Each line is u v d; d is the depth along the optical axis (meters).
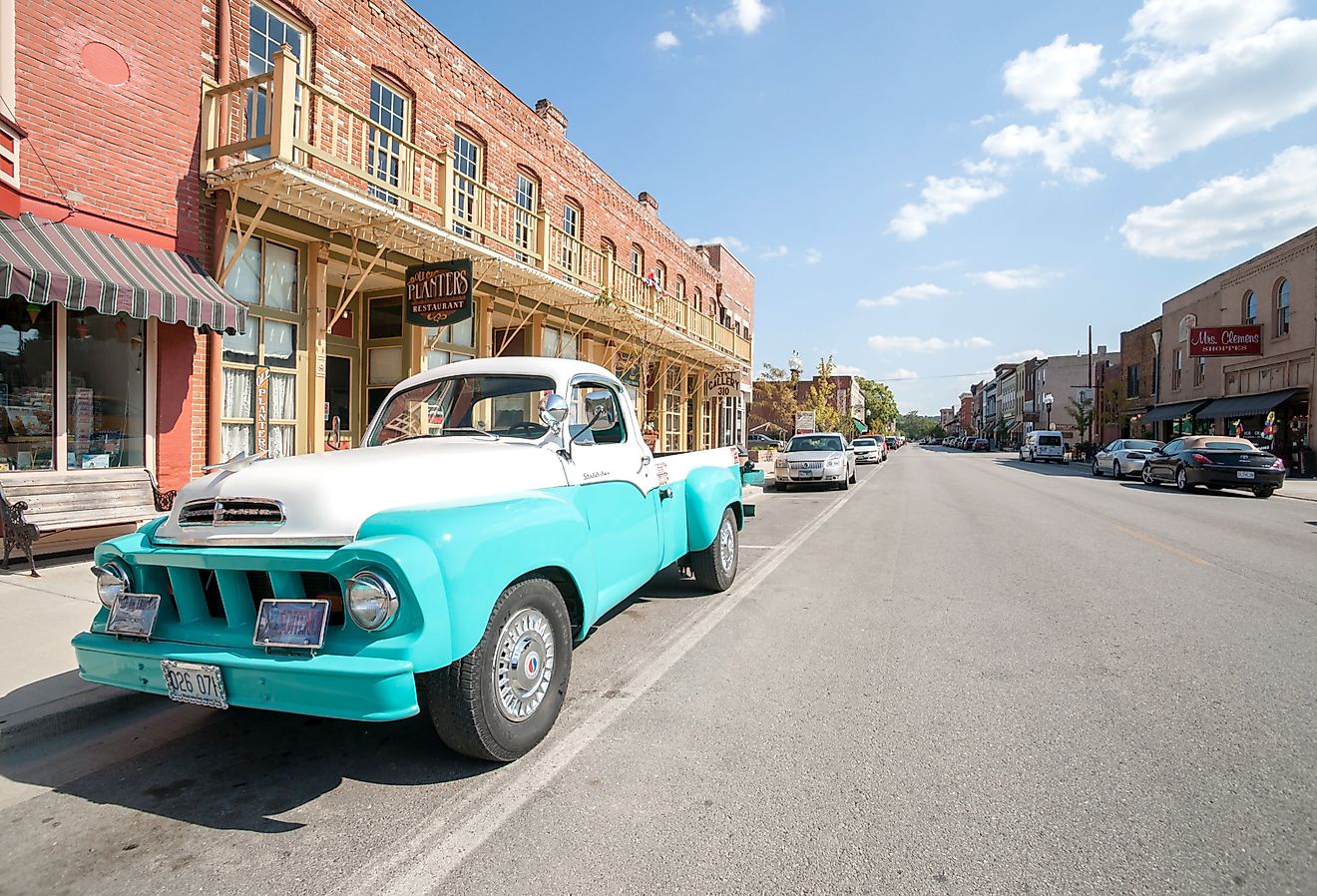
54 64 7.02
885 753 3.52
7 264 5.86
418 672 2.90
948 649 5.16
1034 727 3.80
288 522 3.18
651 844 2.78
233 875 2.63
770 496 17.83
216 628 3.23
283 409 9.42
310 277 9.61
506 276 12.01
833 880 2.54
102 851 2.80
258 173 7.74
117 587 3.39
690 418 25.02
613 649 5.23
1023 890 2.47
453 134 12.80
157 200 7.85
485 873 2.62
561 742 3.69
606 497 4.67
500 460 3.95
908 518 12.91
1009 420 93.62
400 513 3.14
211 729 3.94
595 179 18.17
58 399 7.28
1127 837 2.78
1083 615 6.05
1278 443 26.70
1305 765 3.35
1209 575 7.67
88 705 3.95
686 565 6.94
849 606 6.42
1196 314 33.09
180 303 7.05
